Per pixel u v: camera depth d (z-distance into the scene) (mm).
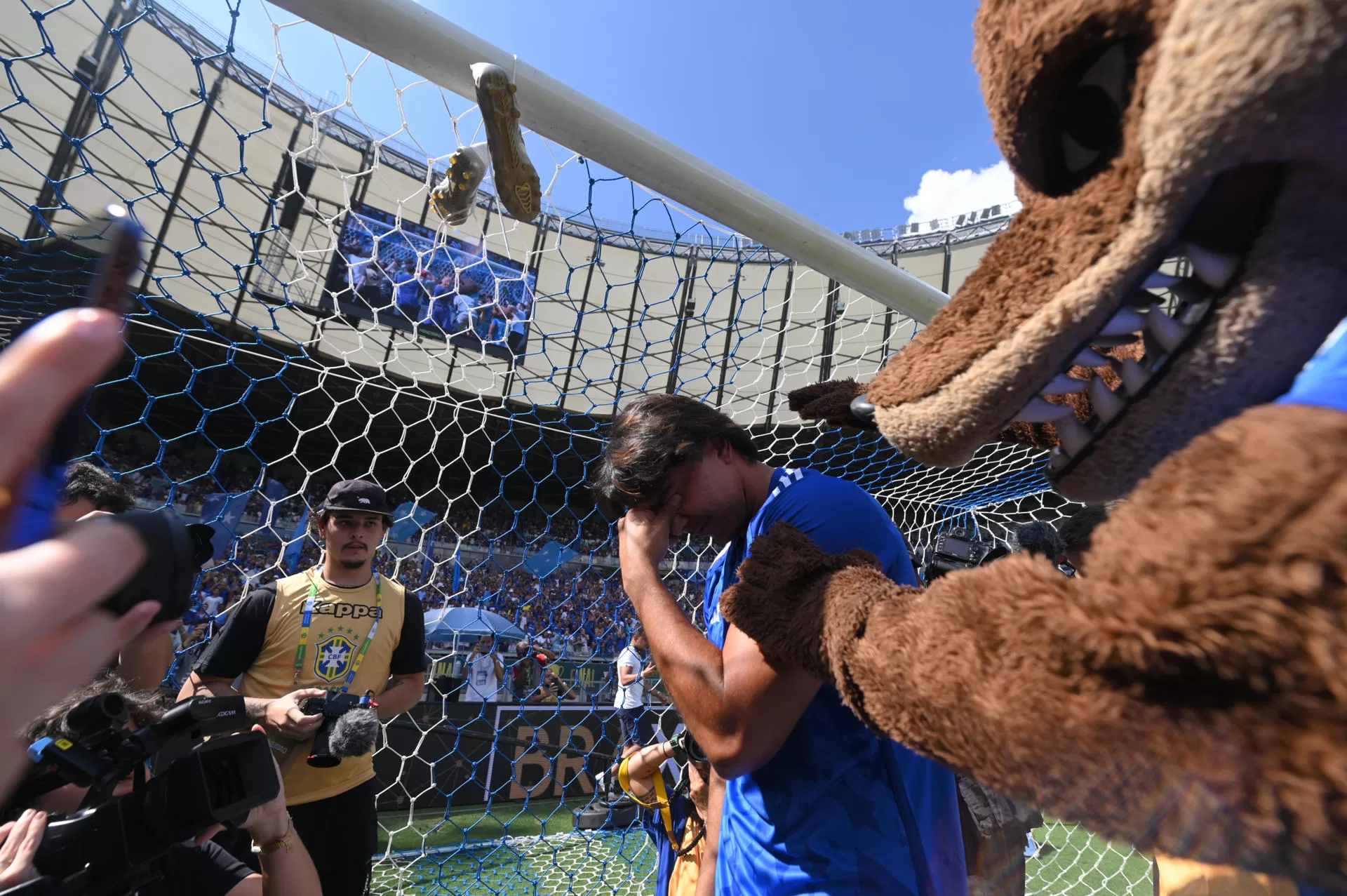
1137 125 326
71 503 1521
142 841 886
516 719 4953
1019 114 383
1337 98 261
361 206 2514
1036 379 410
